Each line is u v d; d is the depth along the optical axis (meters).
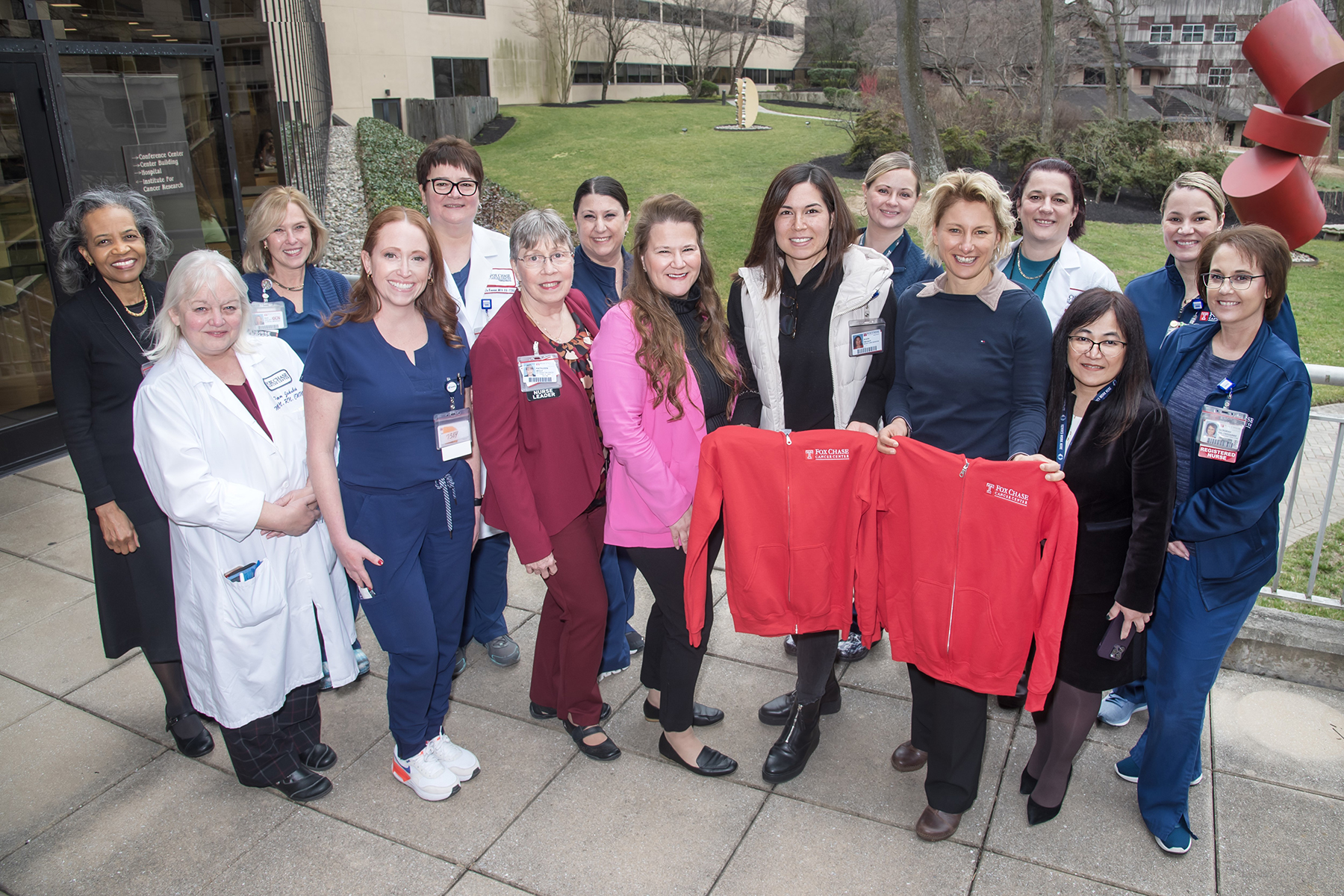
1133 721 3.28
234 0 8.64
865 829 2.75
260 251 3.39
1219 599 2.52
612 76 37.69
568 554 2.81
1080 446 2.45
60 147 5.85
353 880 2.57
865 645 2.82
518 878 2.57
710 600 2.87
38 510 5.18
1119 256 13.45
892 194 3.42
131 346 2.93
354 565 2.68
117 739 3.23
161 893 2.53
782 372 2.97
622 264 3.67
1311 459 6.50
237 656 2.68
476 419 2.70
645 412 2.69
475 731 3.26
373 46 26.53
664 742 3.06
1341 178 22.77
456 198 3.54
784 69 48.38
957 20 24.53
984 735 2.63
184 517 2.52
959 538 2.45
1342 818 2.75
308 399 2.63
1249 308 2.37
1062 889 2.50
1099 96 35.25
